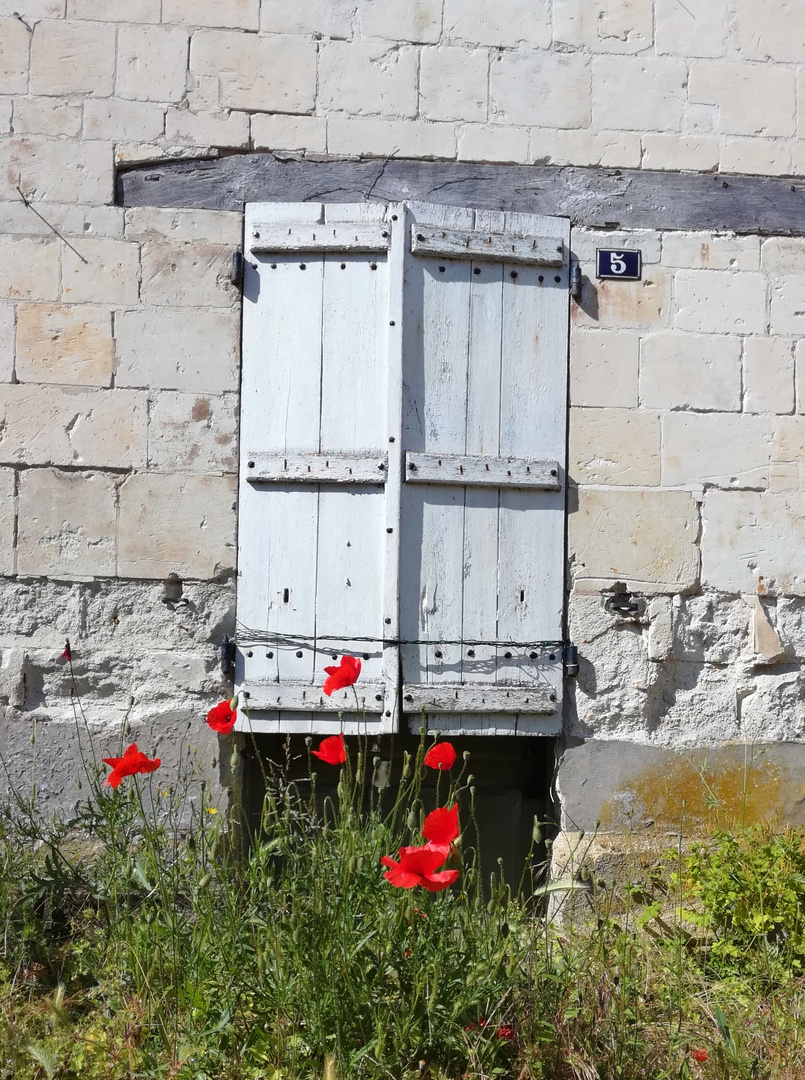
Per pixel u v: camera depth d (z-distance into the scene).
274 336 3.61
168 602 3.54
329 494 3.56
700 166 3.83
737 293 3.80
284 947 2.49
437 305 3.64
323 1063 2.38
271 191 3.67
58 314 3.55
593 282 3.75
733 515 3.75
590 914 3.48
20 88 3.59
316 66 3.71
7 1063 2.37
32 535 3.51
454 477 3.58
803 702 3.75
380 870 2.52
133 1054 2.40
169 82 3.65
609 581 3.68
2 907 2.91
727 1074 2.45
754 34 3.85
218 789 3.49
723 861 3.34
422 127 3.74
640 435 3.72
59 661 3.49
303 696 3.49
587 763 3.64
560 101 3.80
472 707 3.53
